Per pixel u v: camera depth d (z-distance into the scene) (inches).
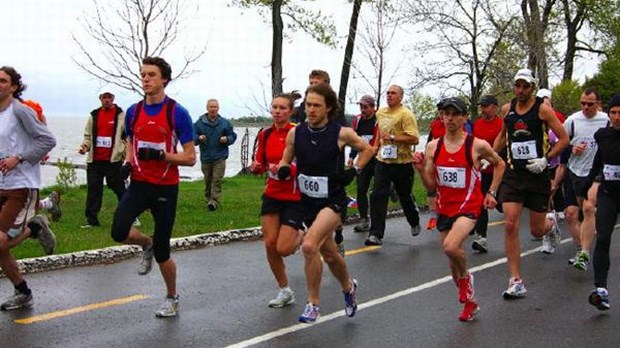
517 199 293.1
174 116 241.0
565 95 1069.8
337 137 236.5
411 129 394.9
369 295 288.8
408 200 413.1
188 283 303.6
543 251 382.3
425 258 366.3
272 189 259.8
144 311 259.9
